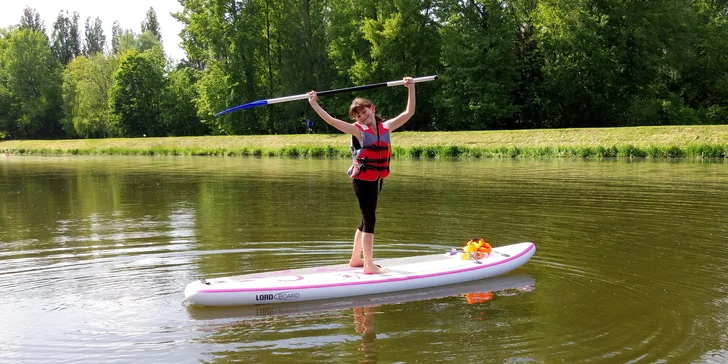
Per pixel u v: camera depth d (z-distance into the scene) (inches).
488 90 1578.5
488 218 387.5
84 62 2664.9
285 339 183.0
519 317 200.2
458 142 1259.2
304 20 1860.2
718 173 695.7
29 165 1107.9
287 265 269.1
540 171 758.5
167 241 323.3
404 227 357.1
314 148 1330.0
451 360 165.6
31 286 238.8
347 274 236.2
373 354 170.6
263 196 526.9
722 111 1588.3
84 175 824.3
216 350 175.0
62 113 2721.5
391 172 767.1
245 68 1921.8
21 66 2684.5
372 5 1770.4
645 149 1027.9
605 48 1577.3
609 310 206.4
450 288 236.1
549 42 1582.2
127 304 216.7
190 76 2554.1
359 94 1769.2
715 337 181.5
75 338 185.2
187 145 1656.0
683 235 328.8
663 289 229.6
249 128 1958.7
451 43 1609.3
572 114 1656.0
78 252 297.9
